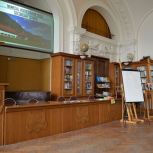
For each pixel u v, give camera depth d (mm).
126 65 9898
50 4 7355
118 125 5887
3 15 6000
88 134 4801
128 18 9930
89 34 8633
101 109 6148
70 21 7832
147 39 9641
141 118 7203
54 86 7301
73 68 7520
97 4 9023
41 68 8633
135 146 3877
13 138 3953
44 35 7211
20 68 8133
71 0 7715
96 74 9328
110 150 3625
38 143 4004
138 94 6316
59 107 4863
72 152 3498
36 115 4355
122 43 10172
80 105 5418
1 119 3803
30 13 6777
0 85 3785
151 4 9148
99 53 9242
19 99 6605
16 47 6277
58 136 4574
